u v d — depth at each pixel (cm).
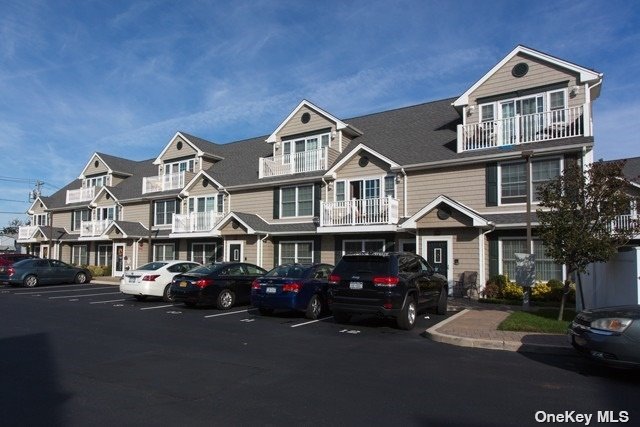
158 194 2916
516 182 1662
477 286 1634
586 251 1003
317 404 542
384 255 1112
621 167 1033
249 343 911
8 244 6084
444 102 2305
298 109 2359
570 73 1650
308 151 2250
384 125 2322
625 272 1019
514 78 1761
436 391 597
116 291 2092
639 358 623
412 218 1747
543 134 1648
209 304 1474
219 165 2850
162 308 1478
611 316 661
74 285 2458
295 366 724
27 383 621
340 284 1123
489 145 1747
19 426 468
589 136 1545
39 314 1309
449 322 1109
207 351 830
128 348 852
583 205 1024
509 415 512
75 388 599
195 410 519
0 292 2028
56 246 3681
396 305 1063
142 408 524
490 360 776
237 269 1541
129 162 3791
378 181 1986
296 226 2197
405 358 787
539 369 716
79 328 1072
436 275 1312
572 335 716
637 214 1430
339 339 964
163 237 2747
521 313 1227
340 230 1948
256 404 541
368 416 504
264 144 2889
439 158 1814
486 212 1705
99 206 3428
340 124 2198
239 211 2488
